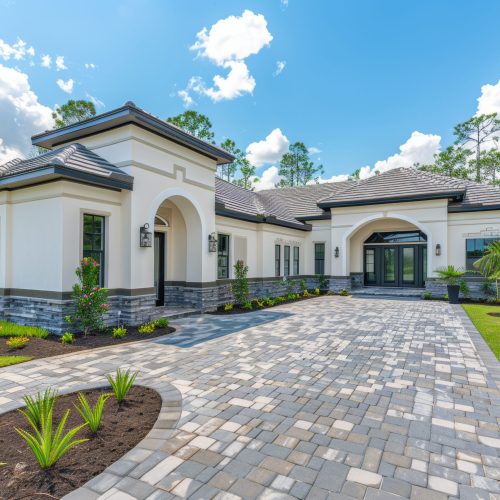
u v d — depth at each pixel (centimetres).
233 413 394
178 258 1162
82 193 796
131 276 858
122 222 877
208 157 1143
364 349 671
